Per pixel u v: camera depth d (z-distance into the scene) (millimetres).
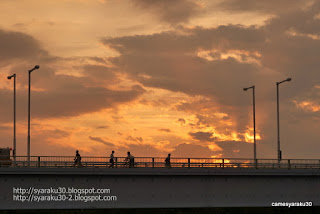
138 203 55562
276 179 59719
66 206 53719
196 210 73938
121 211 71125
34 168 53031
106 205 54781
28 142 64812
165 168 56469
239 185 58594
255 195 58906
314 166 62000
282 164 60812
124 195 55312
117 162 56500
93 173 54406
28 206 52812
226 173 58031
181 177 56969
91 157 55906
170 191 56562
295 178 60250
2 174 52281
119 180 55344
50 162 54844
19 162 54031
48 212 66188
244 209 73938
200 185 57500
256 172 58906
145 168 55906
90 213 68312
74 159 55500
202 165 58344
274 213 72500
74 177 54188
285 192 59812
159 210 72812
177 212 73438
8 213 66625
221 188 58000
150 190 56062
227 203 57969
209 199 57562
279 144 79438
